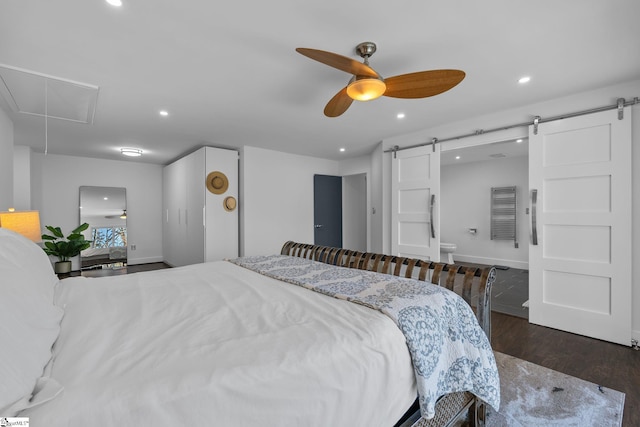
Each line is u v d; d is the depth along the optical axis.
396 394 1.08
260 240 4.96
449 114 3.28
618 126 2.49
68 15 1.61
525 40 1.89
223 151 4.73
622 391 1.86
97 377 0.75
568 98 2.77
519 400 1.78
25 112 3.06
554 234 2.84
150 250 6.37
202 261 4.58
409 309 1.31
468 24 1.73
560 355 2.34
